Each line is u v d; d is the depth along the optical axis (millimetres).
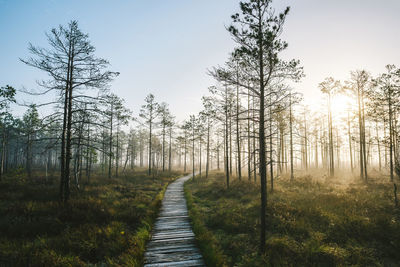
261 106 7219
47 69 10648
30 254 5695
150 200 14430
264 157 7062
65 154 11508
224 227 8711
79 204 10500
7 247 6176
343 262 5629
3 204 10727
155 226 9570
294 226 8047
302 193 13789
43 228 7750
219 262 5707
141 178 26750
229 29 6980
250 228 8359
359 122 21484
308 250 6238
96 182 20109
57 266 5371
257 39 6758
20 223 7922
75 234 7266
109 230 7703
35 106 10492
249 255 6289
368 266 5504
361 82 20203
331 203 10672
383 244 6566
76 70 11633
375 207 9555
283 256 6082
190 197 15500
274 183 18844
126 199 13852
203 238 7461
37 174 25125
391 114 11383
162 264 5965
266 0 6719
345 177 23922
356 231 7363
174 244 7480
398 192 12484
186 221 10398
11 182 15812
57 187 15414
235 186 17109
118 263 5664
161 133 33844
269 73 7148
